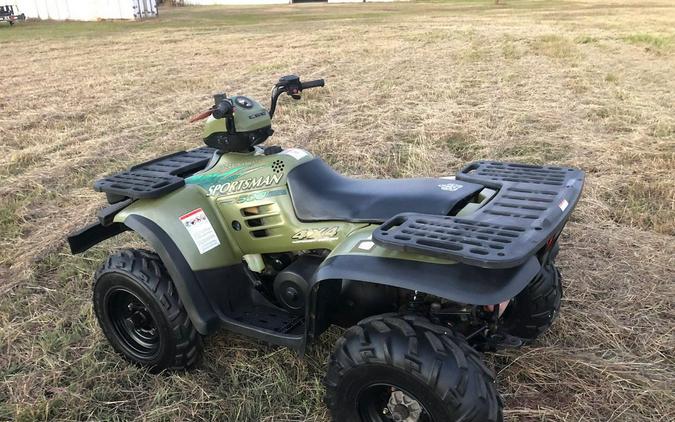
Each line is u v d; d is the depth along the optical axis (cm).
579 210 474
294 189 283
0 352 324
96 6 3416
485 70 1162
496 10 3322
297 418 270
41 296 381
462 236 213
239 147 302
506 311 299
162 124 831
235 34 2258
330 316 268
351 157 632
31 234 481
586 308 341
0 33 2648
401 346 213
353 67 1266
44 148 719
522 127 724
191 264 285
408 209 256
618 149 628
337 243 267
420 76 1115
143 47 1906
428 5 4181
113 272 295
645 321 329
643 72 1112
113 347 318
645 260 394
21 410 274
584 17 2608
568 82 1012
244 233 296
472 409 203
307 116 827
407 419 225
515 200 252
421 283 211
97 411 279
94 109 951
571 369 288
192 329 289
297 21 2914
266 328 278
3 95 1102
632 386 277
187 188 303
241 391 287
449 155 630
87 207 527
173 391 289
